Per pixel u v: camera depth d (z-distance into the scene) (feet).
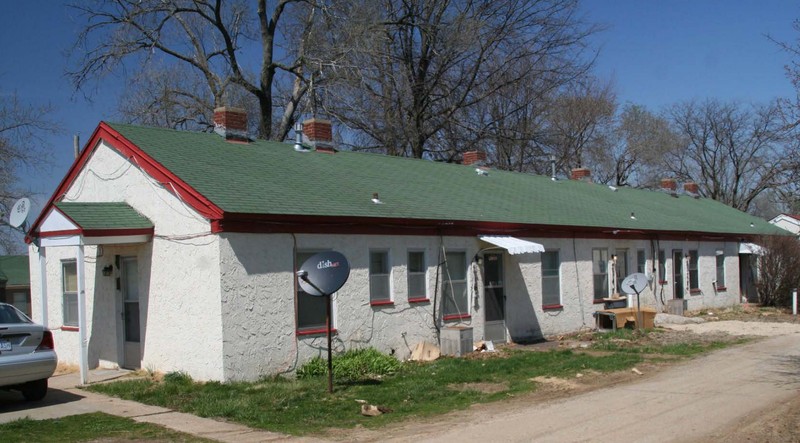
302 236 42.24
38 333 33.63
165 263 41.27
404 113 108.47
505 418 30.35
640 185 158.61
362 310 45.80
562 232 64.18
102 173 46.70
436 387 37.58
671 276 80.94
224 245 38.29
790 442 25.46
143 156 43.19
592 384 38.83
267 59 99.76
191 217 39.70
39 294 50.80
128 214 42.57
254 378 39.01
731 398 33.86
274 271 40.63
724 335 61.72
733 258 95.30
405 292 49.03
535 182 82.23
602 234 69.36
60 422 29.66
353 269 45.44
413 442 26.37
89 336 46.75
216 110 55.16
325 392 35.83
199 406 32.40
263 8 99.81
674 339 58.70
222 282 37.99
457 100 111.14
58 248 49.19
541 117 128.16
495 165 123.24
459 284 54.03
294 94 101.04
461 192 62.44
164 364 41.24
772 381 38.50
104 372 43.55
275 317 40.42
